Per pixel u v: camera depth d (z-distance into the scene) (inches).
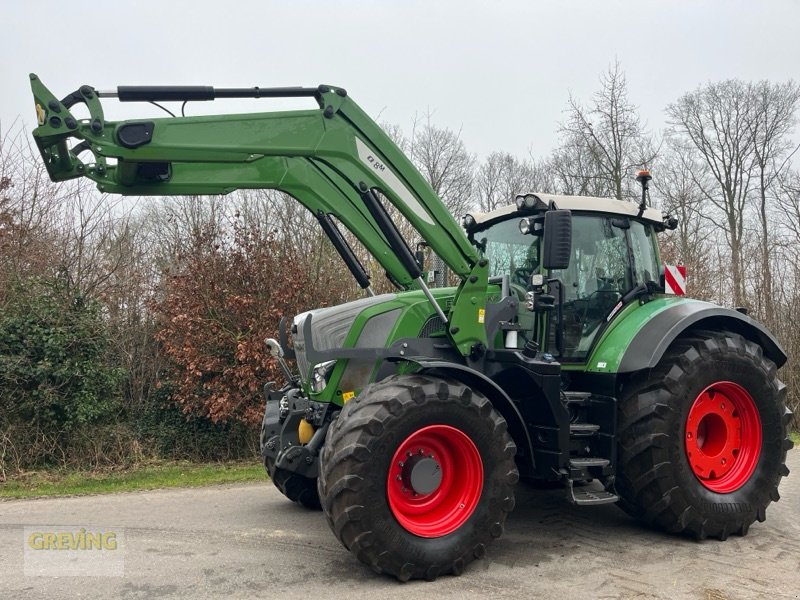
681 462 178.1
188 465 339.0
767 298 532.1
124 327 389.7
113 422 349.7
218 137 152.7
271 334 349.7
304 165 181.9
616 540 180.7
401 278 196.4
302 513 211.9
